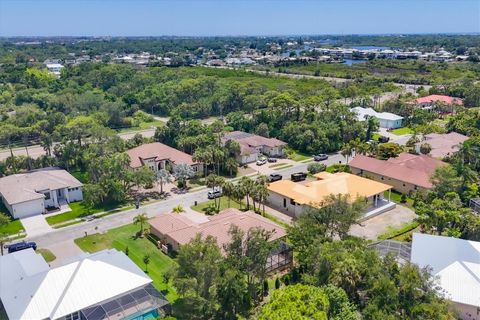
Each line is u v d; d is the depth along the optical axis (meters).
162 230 51.41
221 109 136.00
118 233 55.38
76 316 35.16
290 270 46.34
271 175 76.19
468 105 135.88
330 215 45.59
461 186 63.06
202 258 35.66
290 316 27.78
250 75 191.62
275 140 94.50
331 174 71.06
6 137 90.06
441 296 34.66
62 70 186.00
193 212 57.81
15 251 48.38
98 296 36.00
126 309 35.88
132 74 181.88
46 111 123.50
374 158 78.56
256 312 37.97
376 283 33.06
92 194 63.03
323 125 98.00
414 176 69.31
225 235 48.09
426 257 41.56
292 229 44.78
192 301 35.25
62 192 67.50
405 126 119.62
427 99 133.75
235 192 59.88
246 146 90.25
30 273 39.22
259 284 41.12
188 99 143.50
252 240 38.94
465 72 189.25
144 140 94.56
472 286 37.81
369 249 40.78
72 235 54.91
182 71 187.50
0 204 65.50
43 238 54.06
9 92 145.50
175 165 78.44
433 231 53.12
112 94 150.00
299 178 75.19
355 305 33.69
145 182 68.06
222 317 37.00
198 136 89.38
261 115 109.38
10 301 35.00
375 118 107.38
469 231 49.28
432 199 58.00
